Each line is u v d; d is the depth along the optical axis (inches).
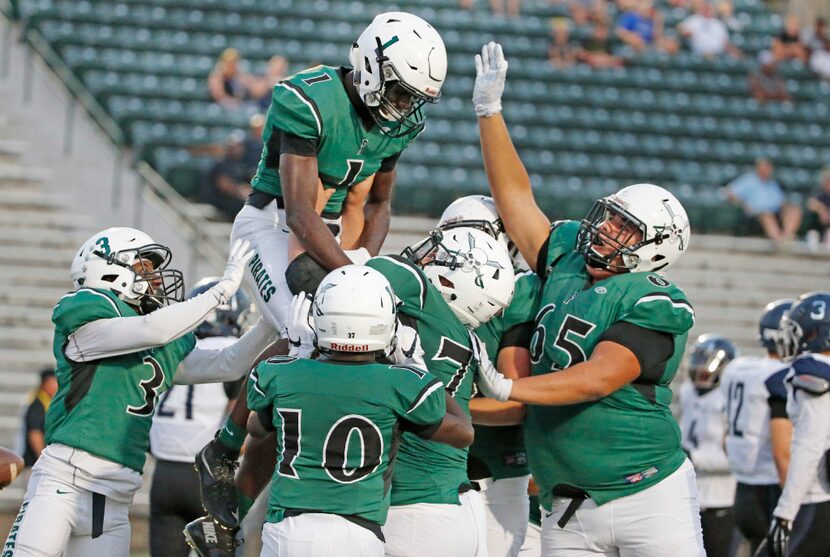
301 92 668.7
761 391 1058.1
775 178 2242.9
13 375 1521.9
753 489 1065.5
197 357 771.4
